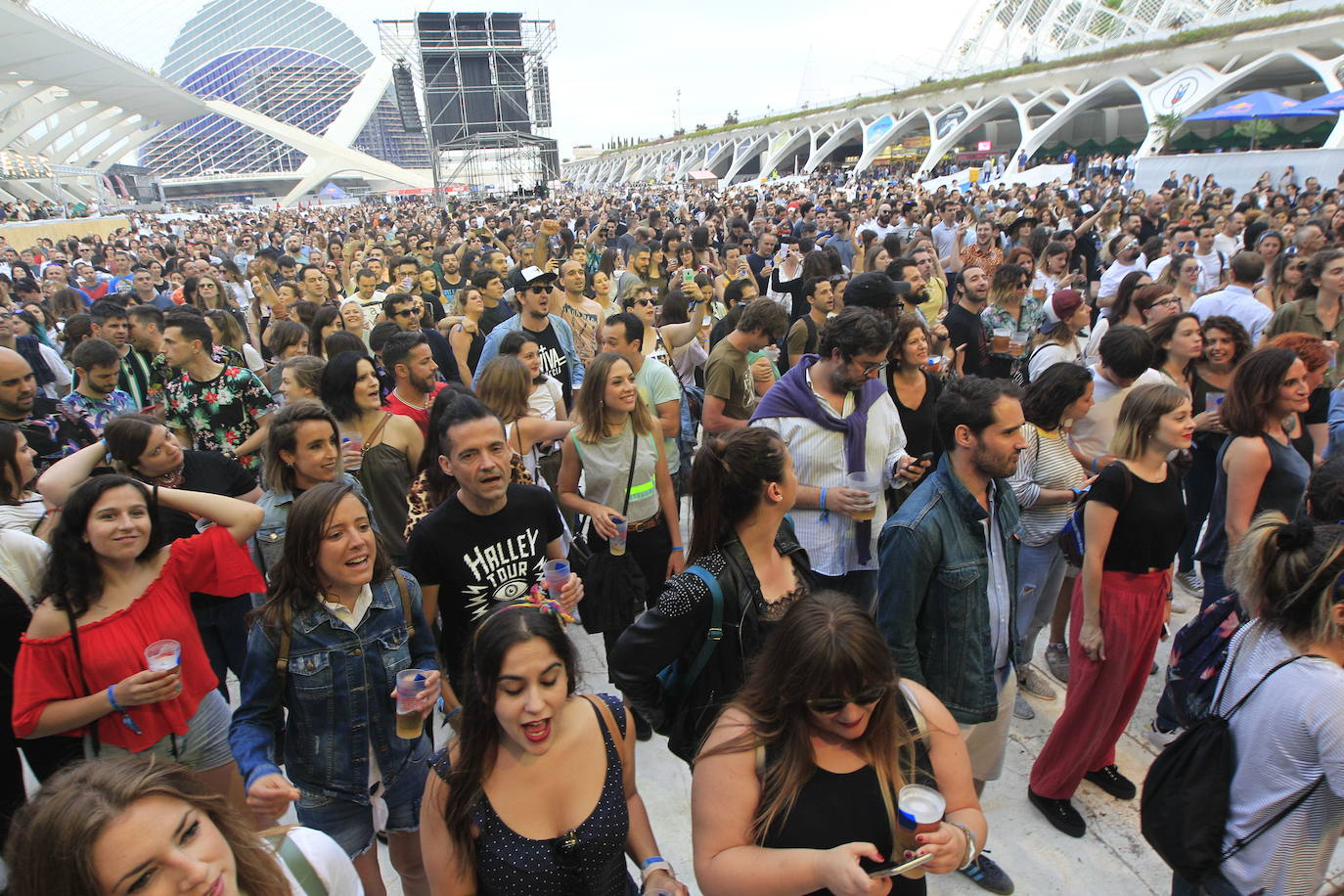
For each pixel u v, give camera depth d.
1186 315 4.48
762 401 3.46
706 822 1.62
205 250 16.41
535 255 10.29
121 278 11.32
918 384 3.80
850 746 1.64
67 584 2.29
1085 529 2.87
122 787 1.25
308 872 1.55
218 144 112.56
